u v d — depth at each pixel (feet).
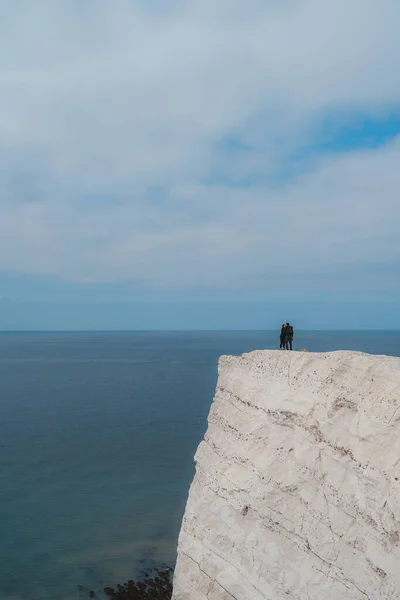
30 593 84.74
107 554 97.14
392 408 51.26
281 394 67.05
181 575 70.33
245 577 60.90
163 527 107.86
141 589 86.22
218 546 66.18
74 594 84.79
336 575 50.60
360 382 56.65
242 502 64.75
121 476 138.62
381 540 47.24
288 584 55.47
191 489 77.66
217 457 74.18
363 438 52.60
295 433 62.59
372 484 49.55
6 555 96.07
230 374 80.89
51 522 109.50
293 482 59.62
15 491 126.93
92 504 119.14
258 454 66.49
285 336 87.61
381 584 45.62
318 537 53.98
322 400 60.23
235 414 75.05
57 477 137.49
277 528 59.41
